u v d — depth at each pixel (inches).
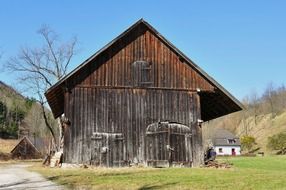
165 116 1161.4
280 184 650.8
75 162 1096.2
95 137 1114.1
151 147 1136.2
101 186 666.8
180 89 1184.2
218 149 5388.8
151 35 1200.2
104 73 1151.6
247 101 7214.6
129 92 1155.3
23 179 843.4
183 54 1189.7
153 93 1167.6
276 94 6865.2
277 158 2605.8
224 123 7244.1
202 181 709.9
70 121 1110.4
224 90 1187.9
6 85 2866.6
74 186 681.0
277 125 5930.1
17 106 4424.2
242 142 5378.9
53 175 898.1
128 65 1169.4
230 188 611.5
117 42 1175.0
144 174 868.6
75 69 1119.0
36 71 2169.0
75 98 1124.5
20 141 3432.6
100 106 1132.5
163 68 1186.6
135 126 1139.3
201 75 1202.0
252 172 914.1
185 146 1156.5
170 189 614.2
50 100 1258.6
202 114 1456.7
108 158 1108.5
